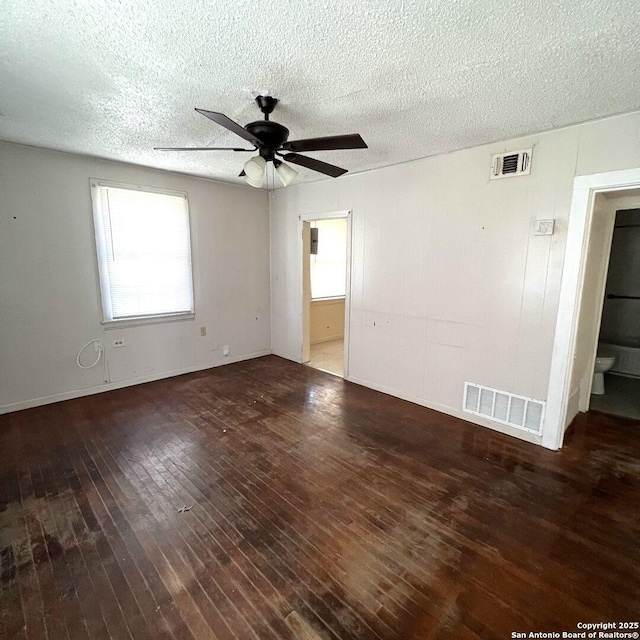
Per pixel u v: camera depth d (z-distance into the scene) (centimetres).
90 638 134
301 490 221
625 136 222
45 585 155
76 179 337
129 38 153
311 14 137
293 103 214
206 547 177
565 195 248
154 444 275
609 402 352
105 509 203
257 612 144
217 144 300
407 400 366
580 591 153
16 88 200
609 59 163
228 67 175
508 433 294
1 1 129
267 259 516
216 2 130
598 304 312
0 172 299
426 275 335
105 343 375
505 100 207
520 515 199
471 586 156
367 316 394
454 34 148
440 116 231
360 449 270
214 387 399
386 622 140
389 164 348
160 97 210
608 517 197
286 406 350
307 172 383
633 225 412
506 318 286
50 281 334
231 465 248
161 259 405
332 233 629
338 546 178
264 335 531
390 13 135
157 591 153
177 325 430
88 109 229
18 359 325
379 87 194
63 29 146
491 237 288
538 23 140
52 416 320
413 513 201
